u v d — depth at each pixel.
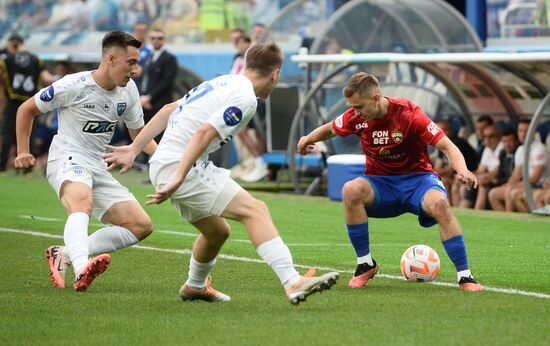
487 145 35.19
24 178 46.16
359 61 35.88
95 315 16.05
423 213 18.98
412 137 18.69
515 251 24.75
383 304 17.03
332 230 29.34
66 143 19.31
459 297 17.80
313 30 46.16
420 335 14.49
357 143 40.00
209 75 53.00
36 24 62.31
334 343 13.98
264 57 16.02
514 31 44.69
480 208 35.12
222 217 16.27
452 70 36.47
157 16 57.97
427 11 41.44
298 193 40.16
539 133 35.31
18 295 17.92
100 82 19.12
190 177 15.79
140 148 16.89
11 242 25.89
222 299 17.34
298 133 41.72
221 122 15.38
